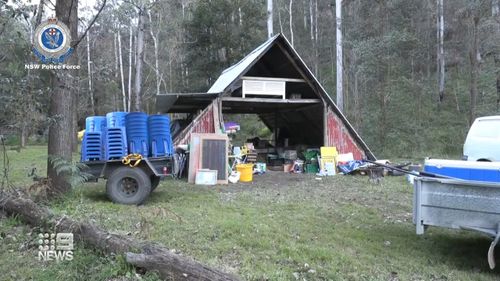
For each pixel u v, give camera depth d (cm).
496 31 1880
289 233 555
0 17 409
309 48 3284
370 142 1945
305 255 464
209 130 1200
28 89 447
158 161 767
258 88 1280
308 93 1438
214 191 912
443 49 2575
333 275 409
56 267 388
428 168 538
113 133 738
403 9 2706
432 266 454
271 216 650
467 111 2128
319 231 572
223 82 1352
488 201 430
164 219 592
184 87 2973
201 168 1062
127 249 394
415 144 1912
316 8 3288
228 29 2623
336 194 878
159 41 3516
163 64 3447
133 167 735
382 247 512
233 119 2753
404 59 2622
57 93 645
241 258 448
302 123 1606
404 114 2164
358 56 2233
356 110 2081
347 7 3127
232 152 1262
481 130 950
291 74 1419
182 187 970
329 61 3303
